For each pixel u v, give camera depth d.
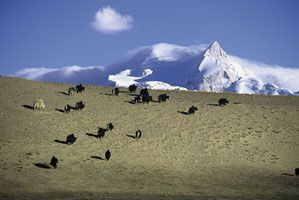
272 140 101.12
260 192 63.00
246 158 89.62
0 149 77.69
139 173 72.88
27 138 86.00
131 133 98.25
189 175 74.25
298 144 99.69
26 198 51.34
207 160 86.31
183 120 109.44
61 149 82.94
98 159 79.81
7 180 61.69
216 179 72.12
